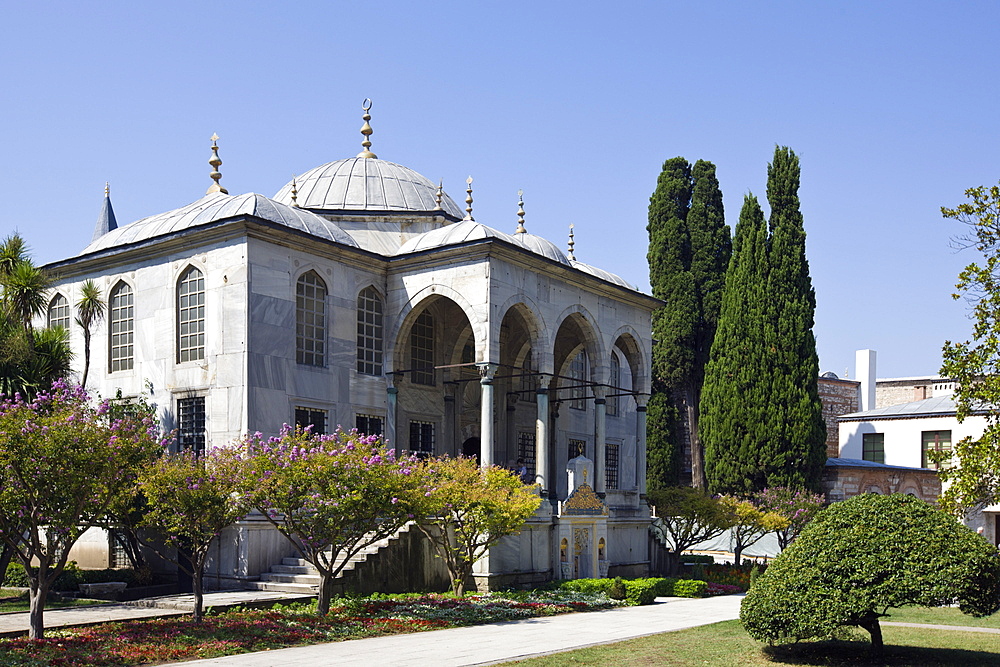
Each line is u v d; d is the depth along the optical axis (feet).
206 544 57.26
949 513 51.47
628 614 68.54
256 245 78.64
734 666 45.29
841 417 162.91
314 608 61.67
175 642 48.52
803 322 125.29
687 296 147.02
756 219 130.52
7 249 76.43
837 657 47.83
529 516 77.30
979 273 53.01
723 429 125.90
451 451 99.25
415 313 90.33
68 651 45.52
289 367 80.79
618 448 134.92
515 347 108.27
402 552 75.20
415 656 46.83
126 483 52.70
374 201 109.70
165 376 82.17
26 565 49.06
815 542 47.96
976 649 50.96
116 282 87.20
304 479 57.62
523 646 50.65
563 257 105.40
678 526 102.47
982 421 145.18
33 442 46.98
